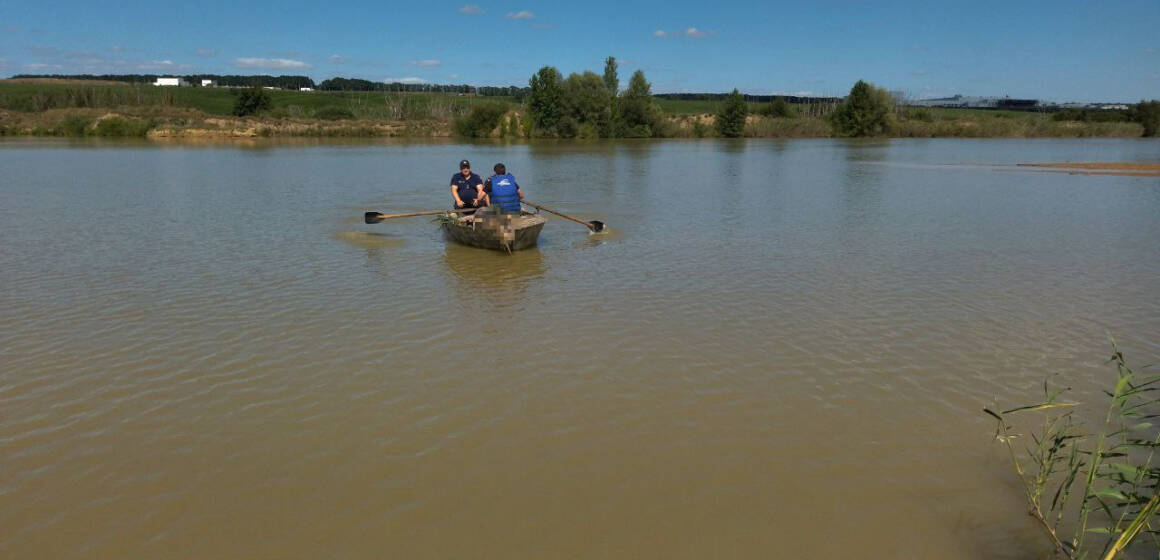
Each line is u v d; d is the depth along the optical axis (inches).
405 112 3240.7
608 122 2974.9
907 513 215.3
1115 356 249.6
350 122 2891.2
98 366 316.5
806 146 2544.3
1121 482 208.4
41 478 229.3
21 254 538.3
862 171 1397.6
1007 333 369.7
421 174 1240.8
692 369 320.5
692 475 235.0
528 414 276.1
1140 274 497.7
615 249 584.1
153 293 433.1
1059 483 231.6
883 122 3329.2
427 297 432.1
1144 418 273.9
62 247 565.6
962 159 1791.3
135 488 224.7
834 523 210.7
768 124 3312.0
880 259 546.6
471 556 194.9
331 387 297.7
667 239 630.5
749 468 239.3
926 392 297.7
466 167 661.3
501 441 255.4
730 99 3174.2
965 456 247.4
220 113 3139.8
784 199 933.2
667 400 289.1
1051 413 278.4
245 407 279.0
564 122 2881.4
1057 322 388.5
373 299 426.3
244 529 205.2
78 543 198.1
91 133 2468.0
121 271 488.1
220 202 845.8
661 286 462.0
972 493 225.6
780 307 414.6
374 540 201.0
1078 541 201.3
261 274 484.4
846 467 240.4
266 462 240.1
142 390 293.0
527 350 342.3
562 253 566.6
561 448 251.3
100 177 1128.2
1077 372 319.3
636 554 196.5
